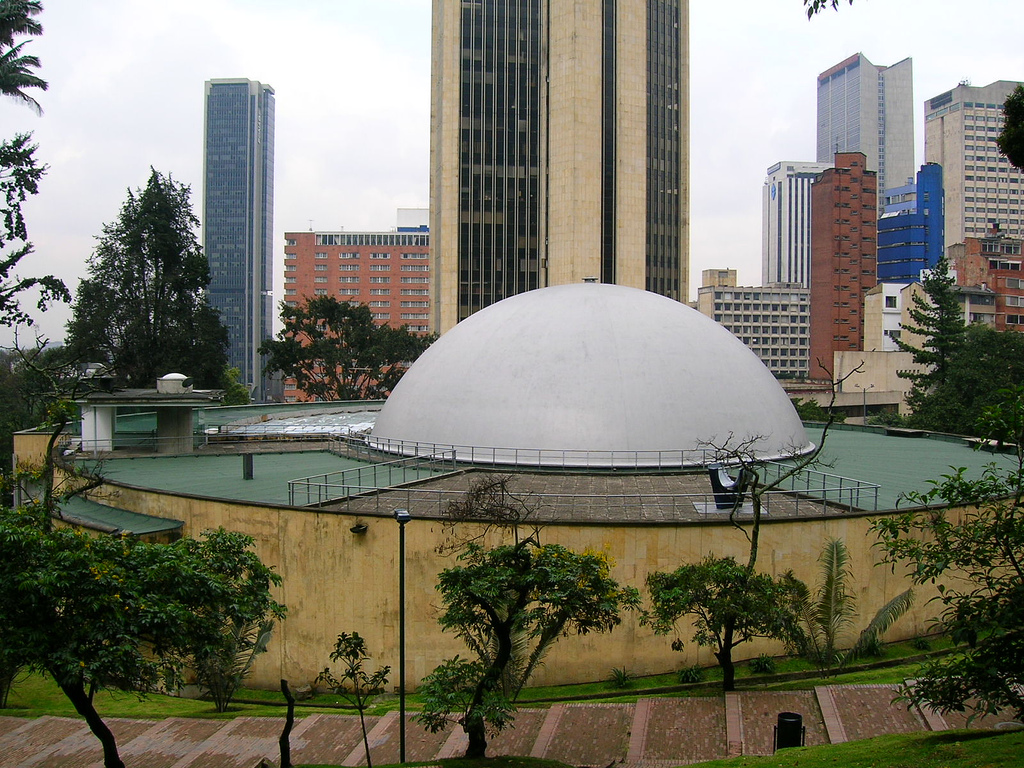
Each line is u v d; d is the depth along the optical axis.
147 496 27.70
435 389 33.94
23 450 42.72
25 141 40.75
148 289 64.25
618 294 35.84
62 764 17.70
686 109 98.31
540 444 30.19
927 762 12.38
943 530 14.09
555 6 88.94
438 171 95.62
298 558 24.25
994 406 13.11
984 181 174.88
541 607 16.64
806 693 19.05
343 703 22.44
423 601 22.83
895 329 98.50
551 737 17.81
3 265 40.22
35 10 44.12
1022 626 12.39
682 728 17.81
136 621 13.95
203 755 18.06
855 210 121.38
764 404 33.44
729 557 20.95
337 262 150.50
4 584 13.56
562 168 88.38
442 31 92.69
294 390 145.25
